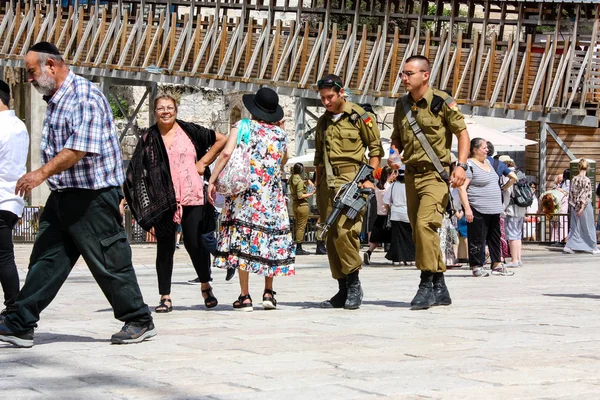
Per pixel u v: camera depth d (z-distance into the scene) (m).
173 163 12.38
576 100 34.84
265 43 39.56
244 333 9.70
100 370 7.54
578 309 11.83
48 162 8.73
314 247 32.25
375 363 7.64
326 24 38.16
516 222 21.56
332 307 12.42
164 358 8.11
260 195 12.05
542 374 7.06
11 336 8.93
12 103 53.62
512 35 34.75
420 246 12.00
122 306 9.08
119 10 43.31
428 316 11.16
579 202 28.39
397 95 36.44
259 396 6.34
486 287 15.83
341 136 12.05
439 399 6.17
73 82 8.88
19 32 46.00
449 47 35.59
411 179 12.17
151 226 12.24
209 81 41.34
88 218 8.91
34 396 6.44
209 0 41.09
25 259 25.80
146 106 57.88
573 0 33.25
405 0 36.88
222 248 12.18
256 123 12.05
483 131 35.81
